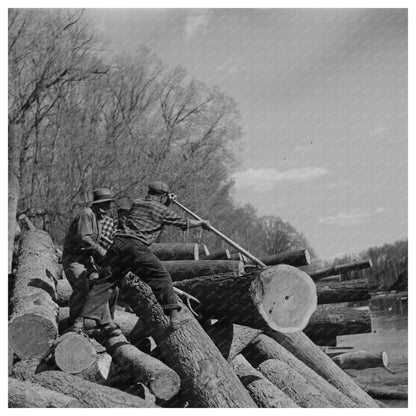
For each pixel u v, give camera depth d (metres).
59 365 6.72
